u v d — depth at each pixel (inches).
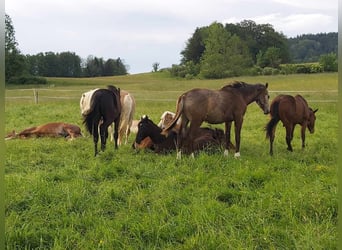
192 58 3363.7
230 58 2583.7
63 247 161.3
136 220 187.5
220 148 346.3
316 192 213.2
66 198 212.8
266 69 2581.2
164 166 294.4
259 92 351.6
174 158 319.0
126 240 167.8
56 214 195.5
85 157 329.1
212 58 2586.1
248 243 161.5
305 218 185.2
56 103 901.8
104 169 272.8
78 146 377.7
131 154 338.0
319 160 315.3
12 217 185.6
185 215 189.2
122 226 181.8
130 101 398.9
